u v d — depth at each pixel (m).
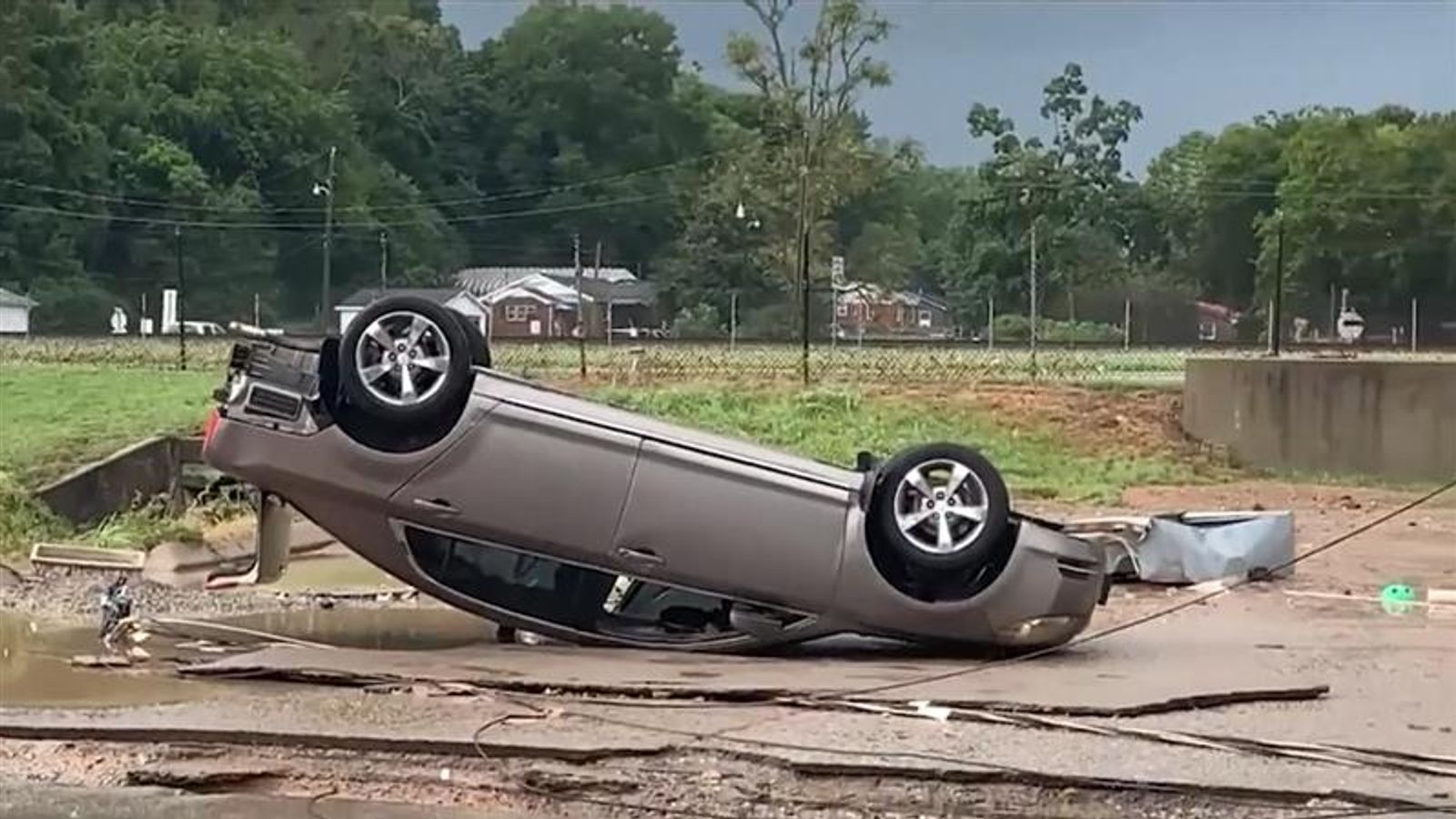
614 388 33.22
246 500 21.91
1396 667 12.83
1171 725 10.45
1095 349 49.69
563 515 12.57
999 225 87.69
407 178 103.81
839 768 9.07
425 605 15.92
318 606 15.77
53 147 83.94
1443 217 85.38
